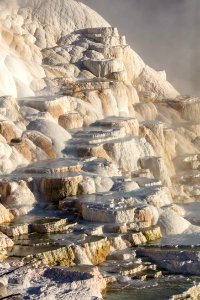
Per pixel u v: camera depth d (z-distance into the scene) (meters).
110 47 58.03
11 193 39.56
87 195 40.19
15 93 49.47
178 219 39.78
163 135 52.00
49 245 34.84
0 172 41.62
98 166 42.97
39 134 44.78
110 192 40.75
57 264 34.00
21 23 57.34
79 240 35.59
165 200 41.31
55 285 30.78
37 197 40.19
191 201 46.56
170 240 38.09
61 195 40.00
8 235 36.22
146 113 55.41
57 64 55.28
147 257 36.56
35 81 51.56
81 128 48.53
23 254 33.59
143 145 47.91
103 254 35.84
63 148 45.00
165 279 34.66
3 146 42.44
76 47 57.53
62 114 48.47
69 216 38.78
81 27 60.50
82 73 55.53
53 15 59.84
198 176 50.16
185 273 35.84
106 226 37.59
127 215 38.16
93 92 51.66
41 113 47.16
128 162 46.09
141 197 40.19
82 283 30.97
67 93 51.12
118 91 53.38
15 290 30.23
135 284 33.81
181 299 32.72
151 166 46.97
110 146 45.75
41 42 57.22
